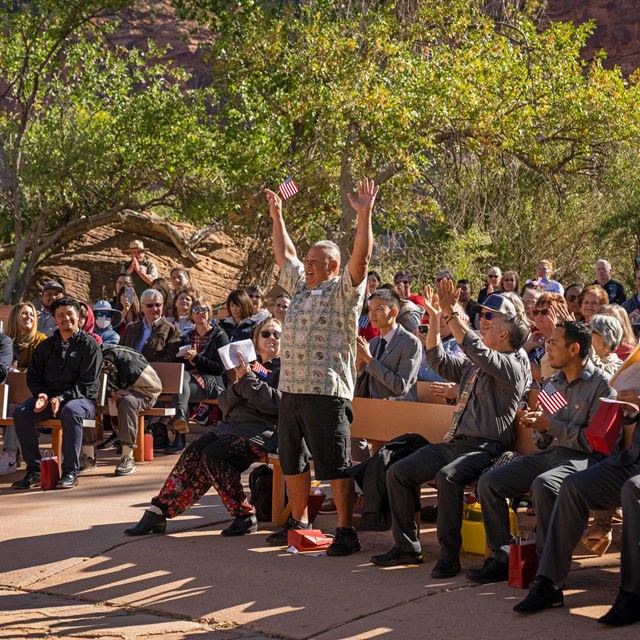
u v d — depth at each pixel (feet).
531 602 15.07
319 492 21.27
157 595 16.70
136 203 91.71
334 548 18.79
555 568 15.25
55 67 88.33
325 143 74.38
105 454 31.22
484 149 77.10
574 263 76.74
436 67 75.00
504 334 18.79
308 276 19.27
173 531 20.90
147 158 84.33
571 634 14.07
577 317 31.63
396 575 17.34
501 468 17.03
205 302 33.45
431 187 80.43
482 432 18.28
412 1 80.23
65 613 16.06
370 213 18.21
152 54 103.30
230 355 20.95
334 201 81.51
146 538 20.18
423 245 78.13
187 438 34.47
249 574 17.54
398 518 18.02
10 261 94.63
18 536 20.74
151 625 15.29
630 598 14.49
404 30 79.36
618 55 145.07
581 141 81.61
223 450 20.39
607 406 15.65
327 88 72.90
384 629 14.53
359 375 23.38
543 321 23.45
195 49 154.10
